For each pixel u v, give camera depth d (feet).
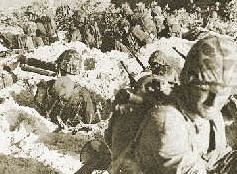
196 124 9.25
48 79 58.75
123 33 69.46
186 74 8.91
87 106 51.31
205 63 8.56
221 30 83.92
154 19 75.41
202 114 8.95
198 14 91.45
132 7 93.20
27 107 52.44
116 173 10.43
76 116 50.85
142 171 9.77
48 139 47.44
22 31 75.31
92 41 70.95
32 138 47.21
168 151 9.00
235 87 8.87
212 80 8.57
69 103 51.39
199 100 8.81
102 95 54.70
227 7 90.12
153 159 9.28
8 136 46.85
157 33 74.59
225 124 11.36
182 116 9.18
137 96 10.09
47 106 51.75
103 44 69.77
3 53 65.00
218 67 8.50
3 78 56.34
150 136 9.14
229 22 88.94
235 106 11.13
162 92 9.65
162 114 9.09
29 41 68.64
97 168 13.24
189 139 9.24
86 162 13.60
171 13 93.40
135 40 68.69
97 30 71.51
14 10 79.51
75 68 59.16
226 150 11.11
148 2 97.09
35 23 74.54
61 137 47.83
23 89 55.93
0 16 79.20
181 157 9.06
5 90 55.42
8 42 68.90
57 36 74.43
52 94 51.75
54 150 45.34
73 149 45.57
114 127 10.41
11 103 52.42
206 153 10.41
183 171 9.14
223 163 10.82
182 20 89.10
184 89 9.10
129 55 65.77
